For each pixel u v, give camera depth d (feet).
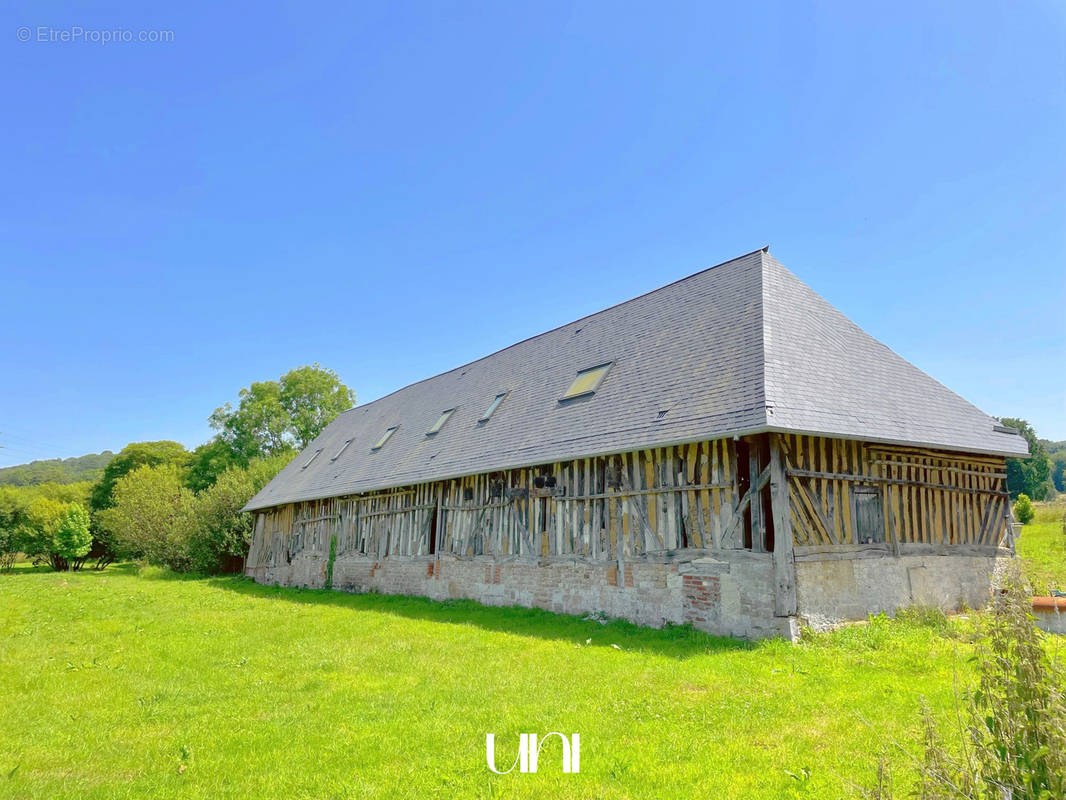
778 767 14.48
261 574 79.71
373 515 59.41
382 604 47.44
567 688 21.24
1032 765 8.45
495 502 44.32
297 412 140.77
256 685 23.06
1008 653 9.62
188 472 148.77
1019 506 88.53
